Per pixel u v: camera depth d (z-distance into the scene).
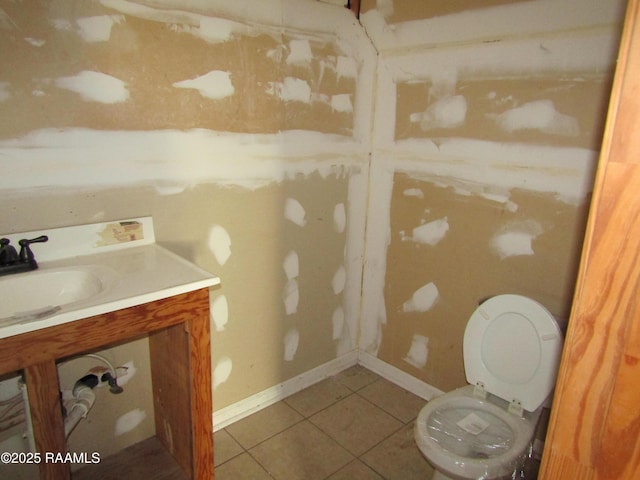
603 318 0.75
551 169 1.69
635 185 0.68
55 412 1.15
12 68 1.31
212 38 1.68
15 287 1.33
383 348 2.49
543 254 1.76
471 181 1.94
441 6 1.90
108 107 1.50
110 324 1.18
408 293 2.30
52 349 1.10
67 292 1.42
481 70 1.83
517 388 1.66
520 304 1.65
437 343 2.21
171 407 1.67
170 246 1.75
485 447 1.56
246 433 2.04
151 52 1.55
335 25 2.05
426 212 2.14
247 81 1.81
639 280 0.70
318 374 2.45
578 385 0.80
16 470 1.49
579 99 1.58
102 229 1.56
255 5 1.77
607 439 0.78
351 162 2.28
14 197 1.38
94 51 1.44
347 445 1.98
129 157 1.58
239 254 1.97
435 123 2.03
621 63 0.67
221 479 1.77
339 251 2.37
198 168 1.76
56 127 1.41
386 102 2.22
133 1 1.48
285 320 2.22
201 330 1.40
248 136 1.87
